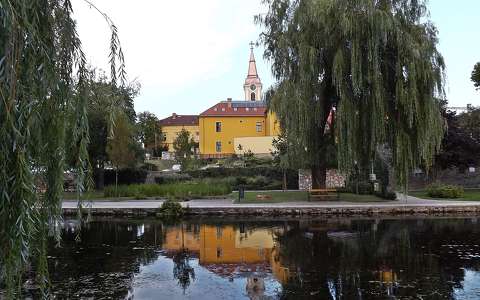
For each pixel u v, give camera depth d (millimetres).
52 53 3961
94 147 28609
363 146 21234
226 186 30656
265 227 17781
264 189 35031
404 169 21125
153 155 69812
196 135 81312
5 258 3344
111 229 17531
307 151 22547
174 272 10102
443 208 21625
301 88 21281
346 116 20609
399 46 20406
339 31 20938
